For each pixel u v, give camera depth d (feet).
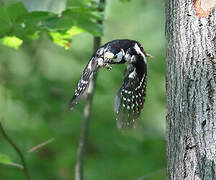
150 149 43.57
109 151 43.52
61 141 43.16
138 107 23.11
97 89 41.29
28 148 42.22
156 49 53.26
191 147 18.97
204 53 19.36
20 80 43.86
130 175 41.73
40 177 40.70
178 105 19.66
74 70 48.11
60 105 41.47
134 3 56.39
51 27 27.17
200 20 19.71
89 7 29.07
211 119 18.72
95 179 41.65
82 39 49.70
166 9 21.33
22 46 46.47
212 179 18.42
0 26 26.96
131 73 22.29
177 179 19.39
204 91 19.01
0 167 39.83
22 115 44.55
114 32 55.06
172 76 20.21
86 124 32.07
